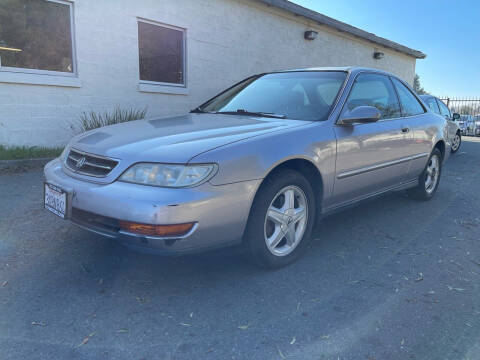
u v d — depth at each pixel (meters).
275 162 2.73
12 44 6.11
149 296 2.57
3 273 2.79
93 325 2.25
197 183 2.38
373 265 3.17
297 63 11.20
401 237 3.82
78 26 6.67
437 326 2.37
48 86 6.47
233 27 9.19
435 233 3.97
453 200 5.31
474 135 18.78
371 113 3.31
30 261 2.98
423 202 5.12
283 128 3.01
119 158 2.54
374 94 4.01
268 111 3.65
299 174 3.00
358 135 3.49
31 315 2.32
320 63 12.00
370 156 3.65
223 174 2.47
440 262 3.28
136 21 7.39
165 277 2.82
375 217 4.41
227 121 3.28
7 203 4.21
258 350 2.09
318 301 2.59
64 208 2.62
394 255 3.38
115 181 2.48
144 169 2.43
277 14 10.23
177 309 2.43
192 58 8.48
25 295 2.52
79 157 2.84
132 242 2.40
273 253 2.93
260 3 9.50
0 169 5.45
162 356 2.02
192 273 2.89
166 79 8.20
